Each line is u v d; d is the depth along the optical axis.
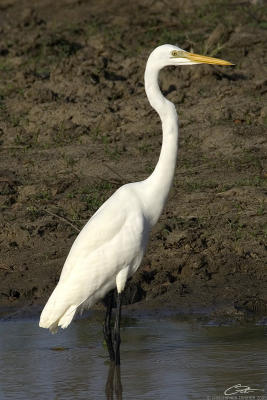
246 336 9.91
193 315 10.80
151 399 8.05
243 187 14.09
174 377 8.62
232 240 12.49
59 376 8.79
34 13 23.81
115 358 9.02
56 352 9.62
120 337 9.55
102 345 9.88
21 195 14.53
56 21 23.78
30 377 8.77
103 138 16.56
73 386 8.50
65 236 13.04
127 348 9.65
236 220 13.11
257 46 20.12
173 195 14.20
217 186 14.39
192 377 8.59
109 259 9.11
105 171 15.27
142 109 17.23
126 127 16.88
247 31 20.95
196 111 17.11
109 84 18.44
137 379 8.64
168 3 23.98
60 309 9.05
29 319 10.91
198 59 9.70
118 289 9.27
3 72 20.09
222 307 10.90
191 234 12.38
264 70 18.69
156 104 9.62
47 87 18.62
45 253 12.56
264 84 17.61
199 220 13.18
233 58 19.53
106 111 17.41
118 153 15.98
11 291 11.59
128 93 18.06
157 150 15.99
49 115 17.41
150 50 20.53
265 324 10.42
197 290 11.45
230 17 22.22
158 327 10.40
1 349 9.74
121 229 9.16
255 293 11.21
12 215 13.82
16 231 13.13
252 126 16.31
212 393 8.14
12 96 18.69
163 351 9.46
